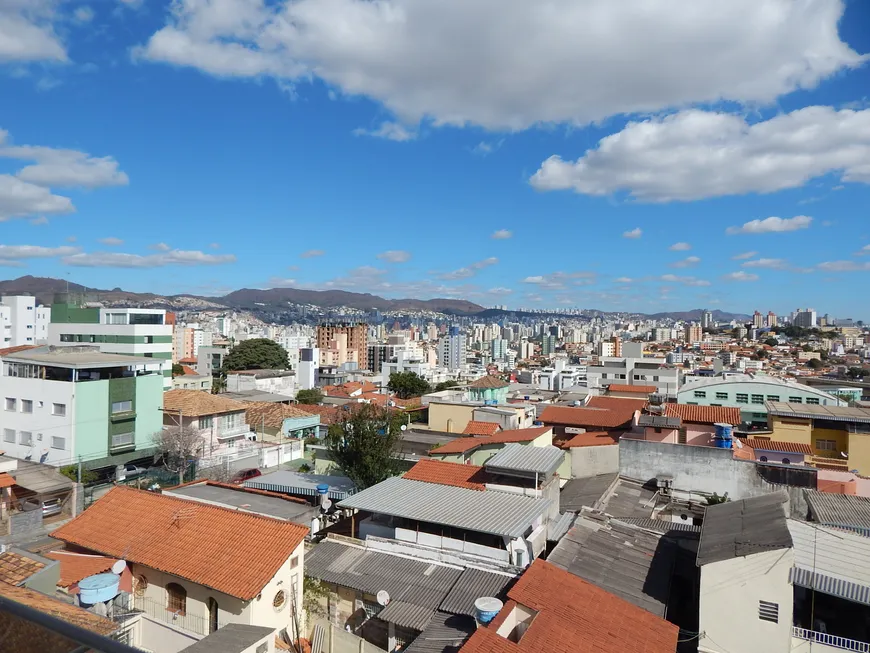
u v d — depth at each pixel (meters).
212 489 27.53
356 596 20.45
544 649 14.05
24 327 98.62
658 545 23.27
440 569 20.84
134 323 69.00
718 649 17.70
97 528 21.36
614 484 32.12
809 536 20.17
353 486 31.12
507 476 24.67
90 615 13.86
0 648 4.01
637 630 16.09
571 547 22.14
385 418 32.94
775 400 51.00
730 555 17.81
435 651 16.19
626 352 113.88
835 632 18.56
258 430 51.03
